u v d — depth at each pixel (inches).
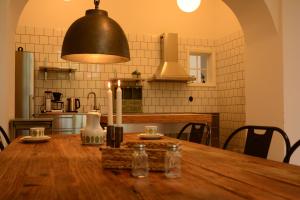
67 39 78.1
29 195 34.0
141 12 226.4
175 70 215.0
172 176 43.1
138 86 217.8
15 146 78.0
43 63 202.5
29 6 201.5
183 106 232.8
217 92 240.8
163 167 46.4
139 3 226.2
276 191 35.6
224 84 232.5
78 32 76.7
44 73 202.4
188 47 235.8
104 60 95.4
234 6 147.3
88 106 211.3
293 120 131.6
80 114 181.5
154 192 35.2
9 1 118.1
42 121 161.5
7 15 117.6
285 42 131.2
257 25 141.6
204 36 240.1
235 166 51.2
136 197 33.2
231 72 223.8
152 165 46.8
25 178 42.4
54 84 205.0
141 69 224.4
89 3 213.2
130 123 169.6
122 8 222.4
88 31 76.1
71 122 179.8
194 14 238.1
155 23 229.0
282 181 40.4
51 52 204.4
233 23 220.8
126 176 43.7
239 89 215.0
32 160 57.1
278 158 132.4
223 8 232.2
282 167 50.2
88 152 67.3
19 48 187.0
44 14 204.2
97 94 213.6
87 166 51.3
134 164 44.2
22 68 180.9
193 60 248.2
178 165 43.8
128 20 223.3
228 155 63.6
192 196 33.6
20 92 179.8
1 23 117.0
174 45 219.8
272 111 135.7
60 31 206.4
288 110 130.9
